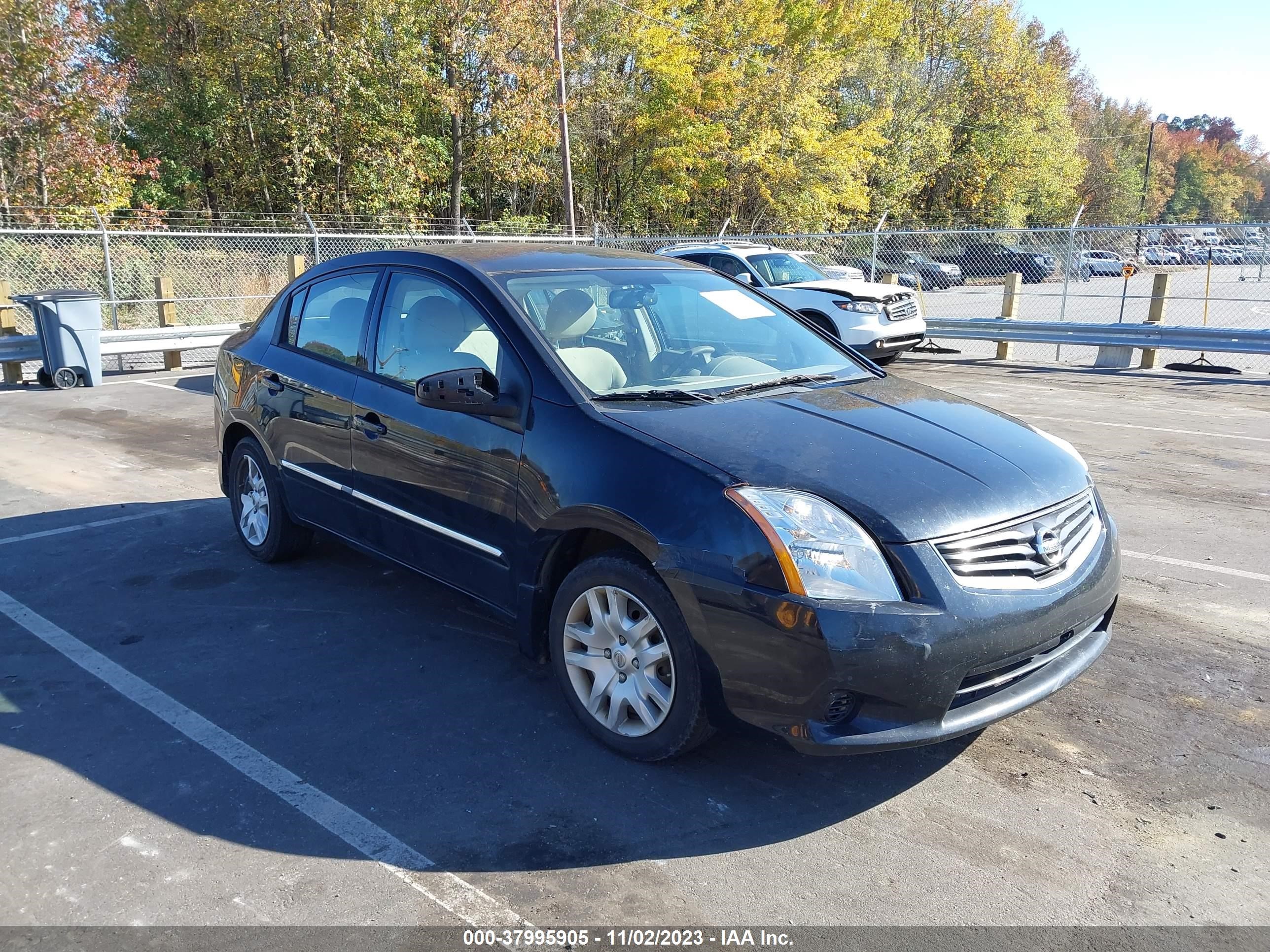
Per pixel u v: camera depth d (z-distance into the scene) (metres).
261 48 26.75
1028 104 50.53
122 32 27.23
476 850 2.78
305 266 18.09
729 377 3.94
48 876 2.65
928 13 47.88
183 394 11.12
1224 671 3.99
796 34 35.97
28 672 3.94
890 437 3.31
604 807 2.99
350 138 27.78
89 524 5.98
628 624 3.19
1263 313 15.55
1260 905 2.56
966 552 2.88
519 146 29.45
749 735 2.96
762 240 19.47
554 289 3.98
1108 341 13.24
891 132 42.16
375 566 5.23
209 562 5.30
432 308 4.04
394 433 3.99
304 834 2.85
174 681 3.86
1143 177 79.56
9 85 19.72
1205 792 3.11
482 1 27.58
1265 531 5.90
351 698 3.72
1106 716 3.61
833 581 2.76
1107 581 3.27
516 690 3.80
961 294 19.17
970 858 2.76
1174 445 8.27
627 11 31.45
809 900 2.57
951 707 2.88
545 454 3.37
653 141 33.44
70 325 11.42
